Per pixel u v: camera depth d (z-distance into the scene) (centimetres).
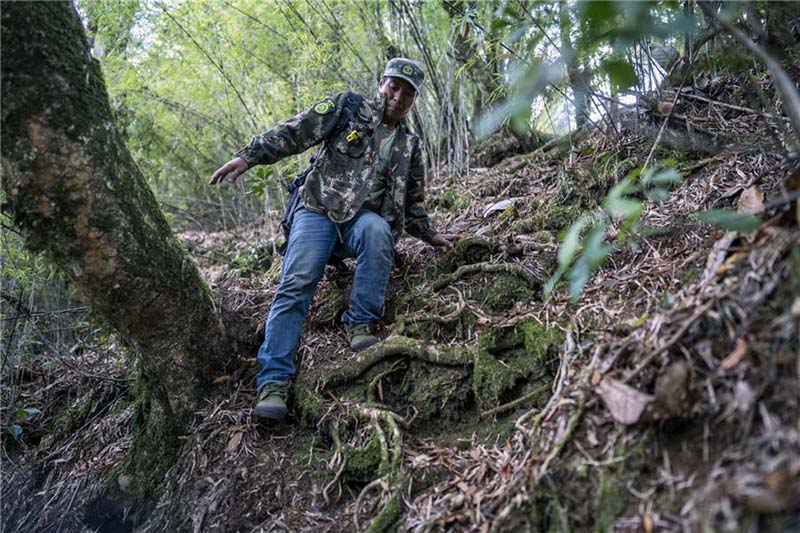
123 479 282
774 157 240
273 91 480
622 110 322
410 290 298
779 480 134
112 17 414
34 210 225
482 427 228
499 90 313
